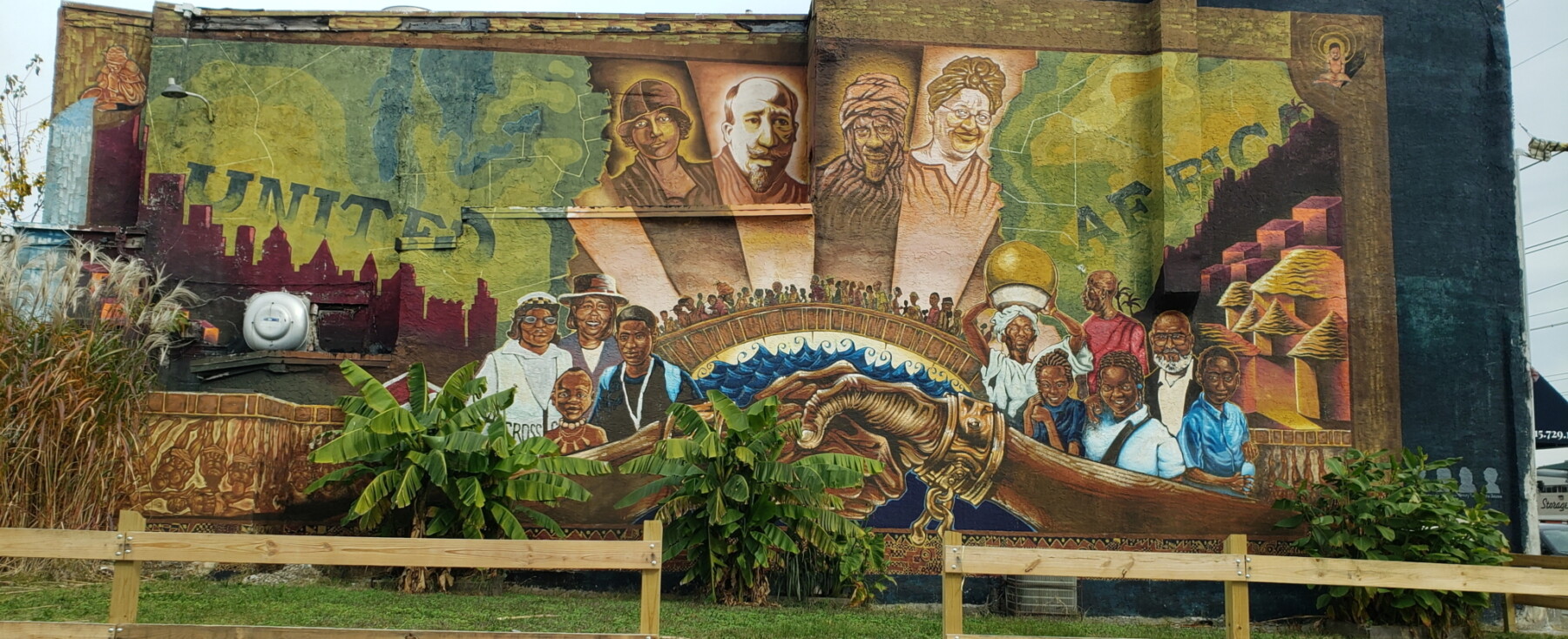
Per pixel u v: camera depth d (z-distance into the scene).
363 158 13.41
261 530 11.85
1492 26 13.80
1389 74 13.56
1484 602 11.23
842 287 12.74
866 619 10.30
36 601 9.22
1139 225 13.04
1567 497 28.17
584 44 13.53
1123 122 13.18
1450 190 13.45
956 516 12.46
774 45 13.76
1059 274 12.93
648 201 13.29
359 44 13.52
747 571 11.33
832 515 11.37
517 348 12.58
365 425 11.30
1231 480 12.70
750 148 13.52
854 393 12.58
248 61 13.48
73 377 10.81
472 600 10.47
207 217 13.26
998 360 12.74
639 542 7.18
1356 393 12.95
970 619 10.91
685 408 11.76
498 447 11.24
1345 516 11.92
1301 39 13.50
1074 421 12.70
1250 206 13.09
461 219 12.87
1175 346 12.87
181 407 11.88
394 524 11.80
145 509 11.61
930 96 13.09
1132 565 7.24
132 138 13.78
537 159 13.22
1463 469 12.98
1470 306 13.27
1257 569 7.29
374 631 6.95
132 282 11.79
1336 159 13.30
